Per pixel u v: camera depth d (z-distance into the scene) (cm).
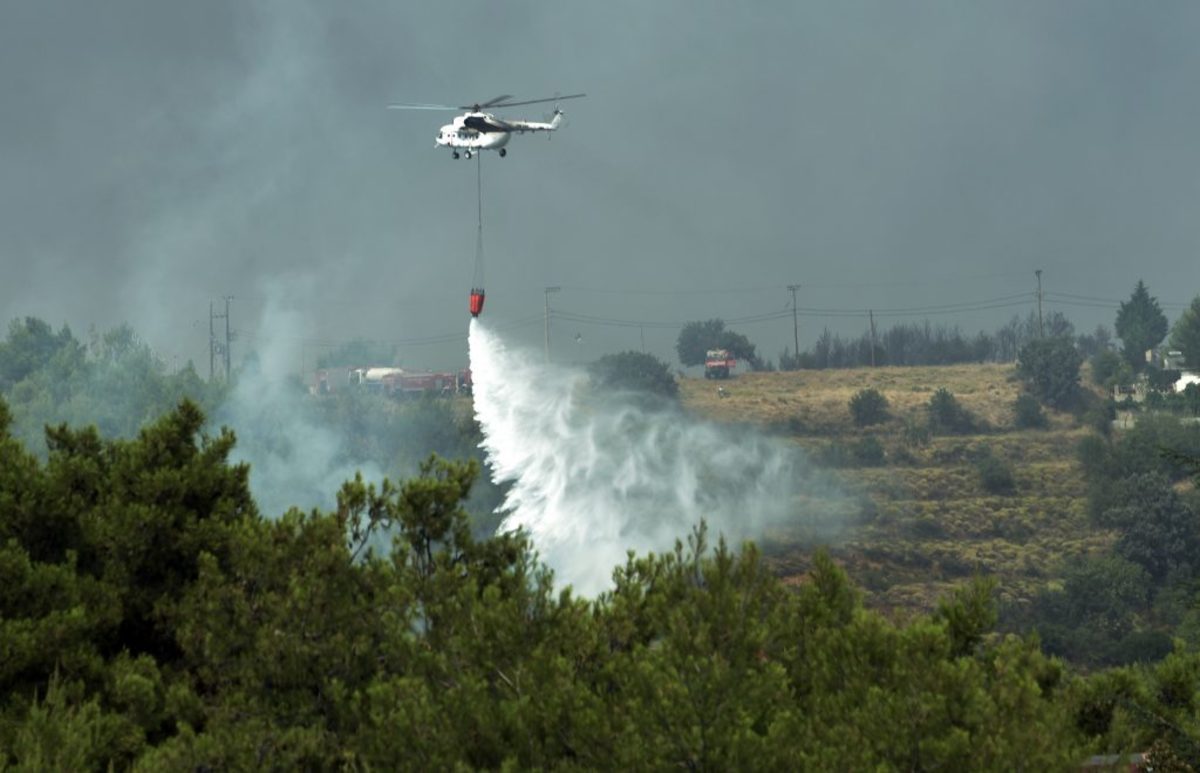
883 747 4503
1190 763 5512
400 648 5406
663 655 4716
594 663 5281
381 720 4919
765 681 4738
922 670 4622
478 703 4847
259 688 5638
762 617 5428
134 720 5662
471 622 5359
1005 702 4644
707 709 4506
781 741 4481
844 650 5025
